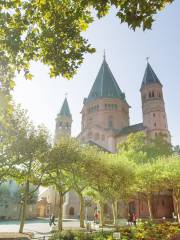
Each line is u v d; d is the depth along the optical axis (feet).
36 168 84.53
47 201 277.23
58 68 28.68
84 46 28.09
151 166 113.80
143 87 276.00
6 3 25.96
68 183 101.30
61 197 91.50
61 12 26.22
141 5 20.48
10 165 71.51
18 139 72.74
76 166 93.61
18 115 74.02
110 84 316.81
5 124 46.70
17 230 99.66
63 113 306.35
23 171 77.56
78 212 207.21
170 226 67.41
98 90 317.22
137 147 165.99
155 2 20.44
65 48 28.02
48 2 25.48
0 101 35.27
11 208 221.87
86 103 312.29
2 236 53.72
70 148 89.76
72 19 25.98
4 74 30.96
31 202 217.36
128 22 20.75
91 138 272.31
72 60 28.40
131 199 165.68
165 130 250.37
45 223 152.76
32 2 26.09
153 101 261.65
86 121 302.86
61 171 99.09
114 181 98.53
